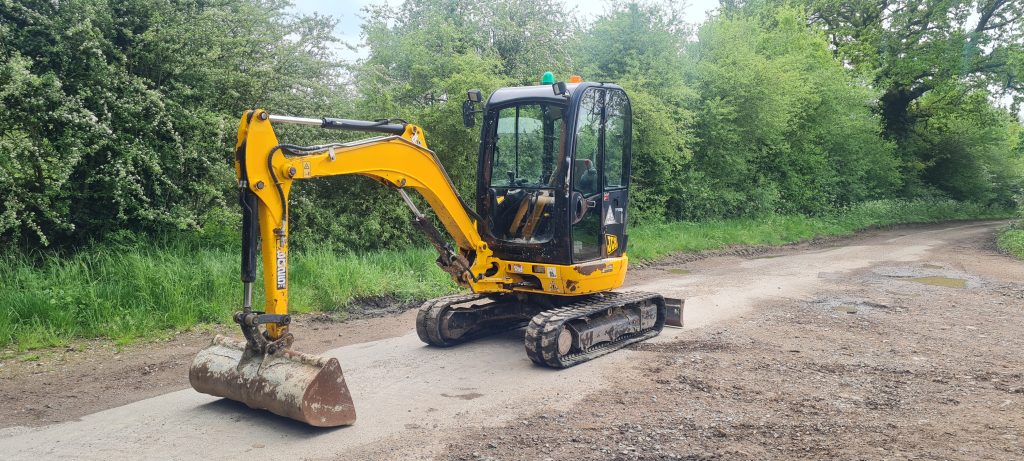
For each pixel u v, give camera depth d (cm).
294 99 1120
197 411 552
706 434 504
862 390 614
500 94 762
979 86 3256
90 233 982
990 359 724
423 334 761
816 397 592
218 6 1082
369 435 503
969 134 3859
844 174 2977
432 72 1370
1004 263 1570
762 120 2178
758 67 2150
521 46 1688
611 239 788
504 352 753
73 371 664
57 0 939
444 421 533
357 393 605
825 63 2891
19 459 456
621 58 1877
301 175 530
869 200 3189
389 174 627
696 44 2261
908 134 3662
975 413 550
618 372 675
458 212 710
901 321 920
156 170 912
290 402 498
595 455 464
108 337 780
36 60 919
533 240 739
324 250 1109
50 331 759
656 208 1931
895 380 646
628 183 818
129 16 972
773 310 998
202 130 1013
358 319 925
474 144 1330
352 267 1041
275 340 532
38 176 888
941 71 3200
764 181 2388
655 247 1633
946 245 2038
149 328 808
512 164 755
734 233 1961
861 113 2958
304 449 476
